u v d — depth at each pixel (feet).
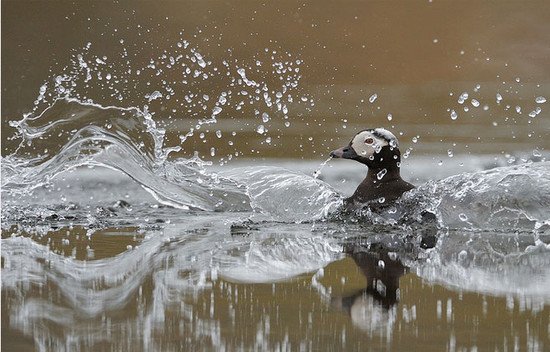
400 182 66.13
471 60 141.69
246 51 143.95
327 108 122.42
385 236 57.16
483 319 35.24
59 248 51.67
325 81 137.80
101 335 32.91
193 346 31.55
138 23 142.31
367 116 116.06
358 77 141.49
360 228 60.29
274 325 34.32
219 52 142.51
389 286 41.27
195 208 67.15
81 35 140.87
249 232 58.44
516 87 131.64
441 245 53.47
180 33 145.07
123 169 69.15
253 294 39.37
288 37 146.51
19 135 88.48
